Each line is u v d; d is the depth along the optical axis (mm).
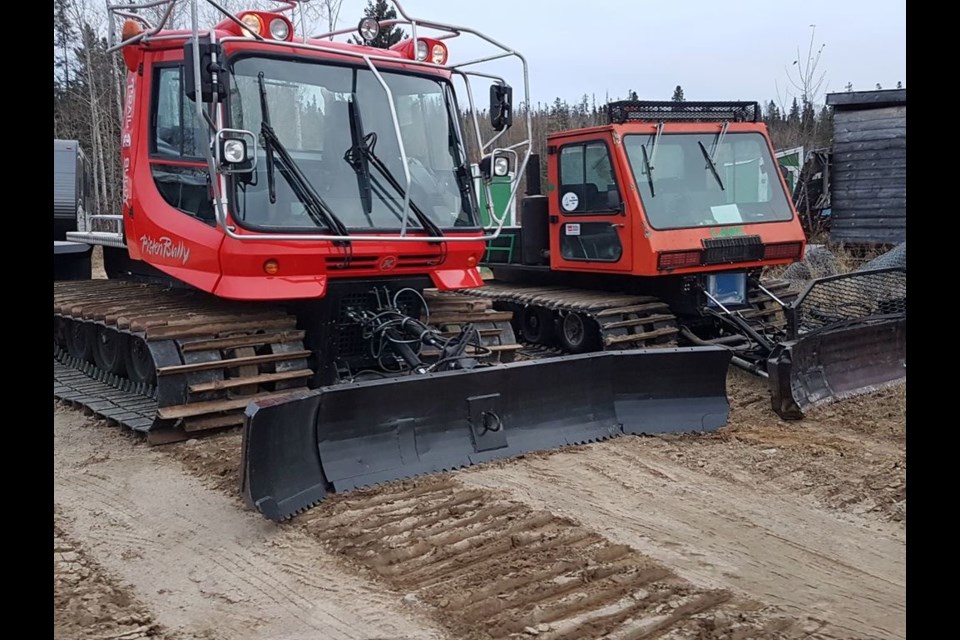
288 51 6348
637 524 4648
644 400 6355
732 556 4258
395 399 5309
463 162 7152
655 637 3465
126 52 6961
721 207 8664
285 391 6340
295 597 3875
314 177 6352
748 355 8109
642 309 8492
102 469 5629
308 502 4852
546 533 4500
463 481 5281
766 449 5941
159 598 3898
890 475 5359
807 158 16438
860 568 4125
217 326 6176
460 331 7258
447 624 3582
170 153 6539
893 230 14734
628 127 8445
